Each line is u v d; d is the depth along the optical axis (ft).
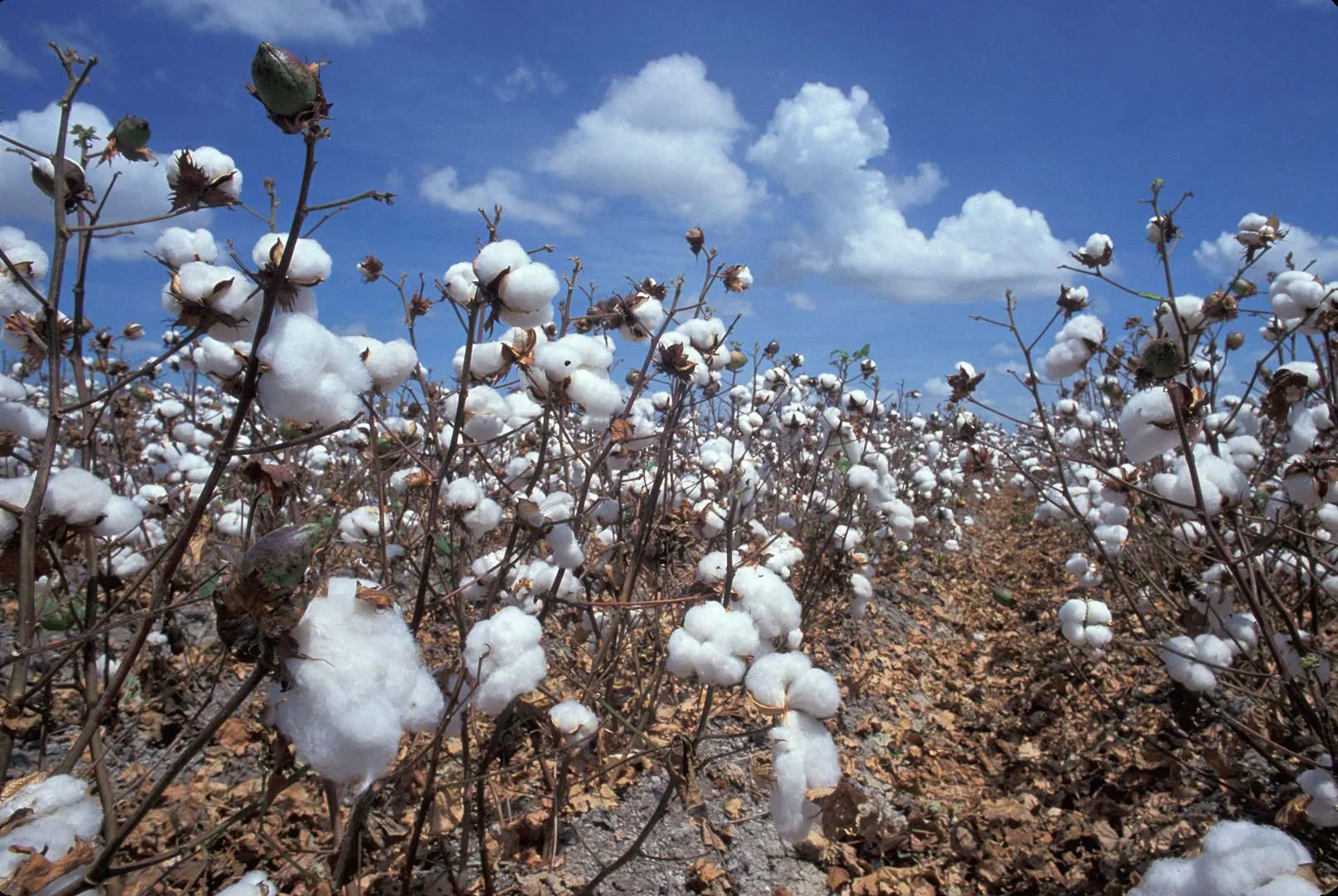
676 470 12.46
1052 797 12.73
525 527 7.03
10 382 5.65
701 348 10.46
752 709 5.04
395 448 8.12
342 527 8.62
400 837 8.32
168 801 8.99
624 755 10.23
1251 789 10.82
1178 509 10.36
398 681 3.36
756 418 16.67
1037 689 16.96
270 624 3.15
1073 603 11.78
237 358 5.07
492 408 7.52
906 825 11.50
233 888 3.55
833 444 16.79
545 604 8.24
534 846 9.07
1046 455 21.48
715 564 6.73
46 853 3.38
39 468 4.51
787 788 4.82
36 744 9.94
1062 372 10.25
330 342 3.78
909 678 18.53
